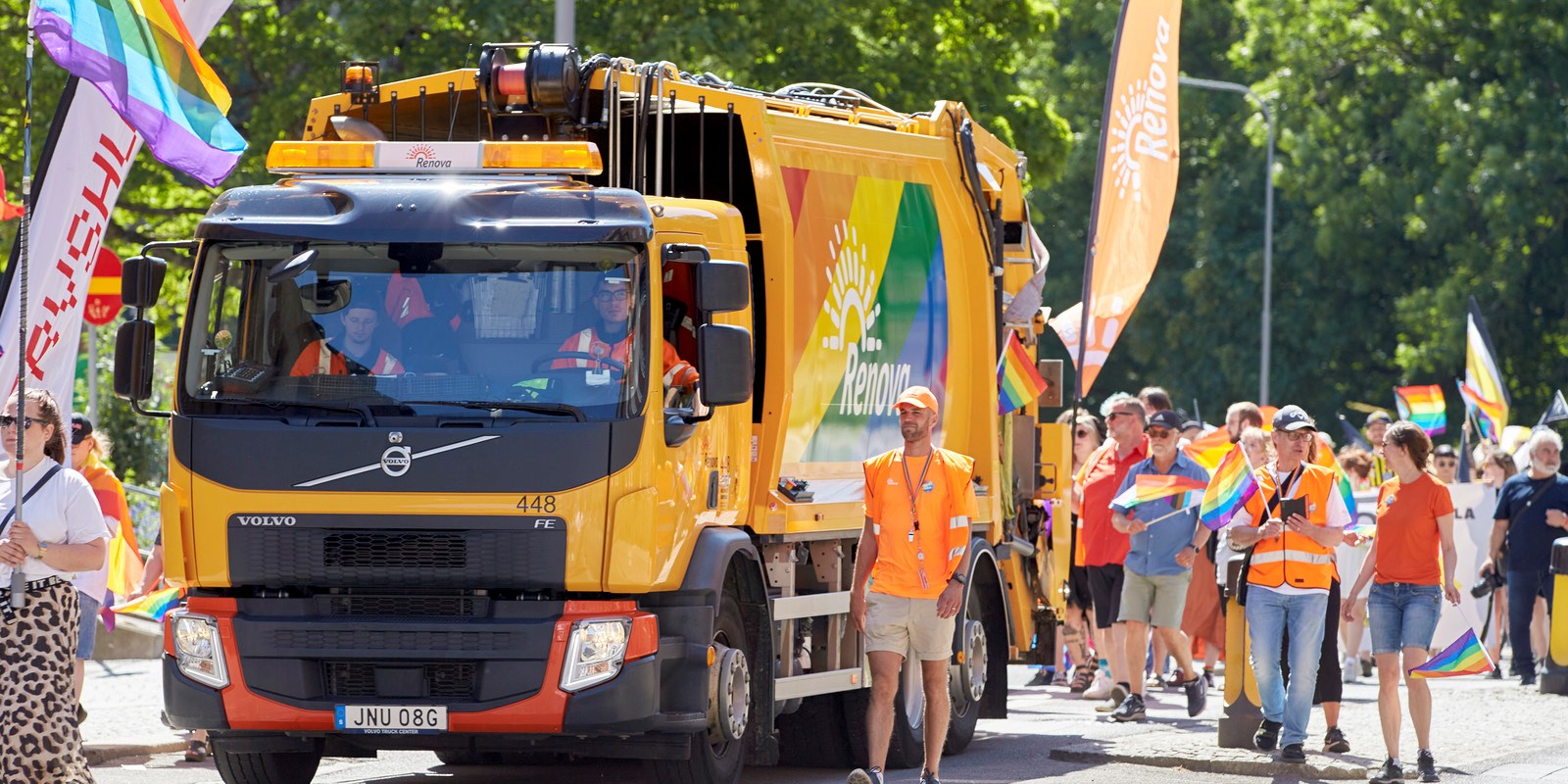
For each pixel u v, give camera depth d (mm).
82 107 32656
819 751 31641
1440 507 30297
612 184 28047
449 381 24531
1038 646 38219
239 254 25078
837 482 30062
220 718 24750
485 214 24891
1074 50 136875
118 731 34562
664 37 61062
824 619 30219
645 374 24641
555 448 24234
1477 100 115062
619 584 24328
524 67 28469
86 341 60938
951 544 27031
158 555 32469
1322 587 31297
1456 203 113625
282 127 64688
